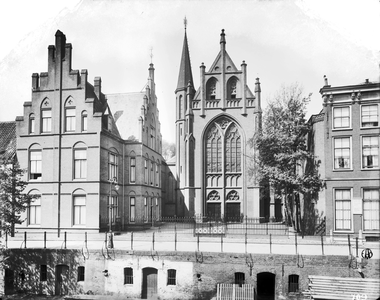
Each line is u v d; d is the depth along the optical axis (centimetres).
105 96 3741
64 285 2241
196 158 4803
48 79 3084
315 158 2808
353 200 2422
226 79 4859
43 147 3017
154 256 2102
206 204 4750
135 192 3578
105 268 2173
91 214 2883
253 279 1964
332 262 1891
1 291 2262
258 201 4488
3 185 2369
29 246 2423
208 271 2023
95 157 2933
